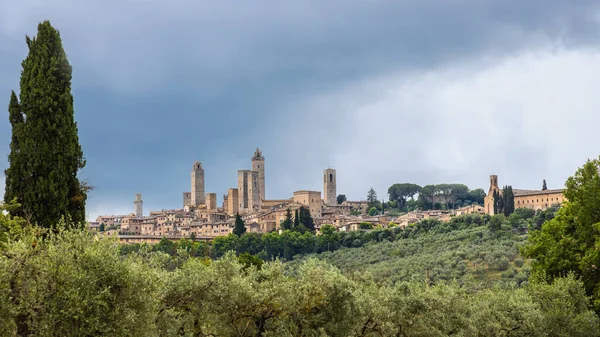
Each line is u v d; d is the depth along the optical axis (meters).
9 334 25.14
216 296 37.00
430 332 44.88
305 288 40.59
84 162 46.03
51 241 28.47
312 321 40.75
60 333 26.11
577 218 58.44
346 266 149.62
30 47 45.00
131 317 27.70
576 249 57.66
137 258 32.78
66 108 45.09
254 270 43.50
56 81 44.81
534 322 50.06
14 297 26.33
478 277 119.69
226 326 37.81
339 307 41.53
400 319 45.22
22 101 44.09
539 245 61.19
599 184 57.75
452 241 167.12
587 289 57.16
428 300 47.47
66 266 26.73
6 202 40.56
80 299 26.05
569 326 51.16
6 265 25.88
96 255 27.97
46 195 42.69
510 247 139.62
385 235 199.25
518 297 53.84
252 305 38.34
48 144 43.59
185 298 36.69
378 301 45.81
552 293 53.91
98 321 26.30
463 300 51.00
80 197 44.66
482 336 49.22
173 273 37.88
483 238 163.00
